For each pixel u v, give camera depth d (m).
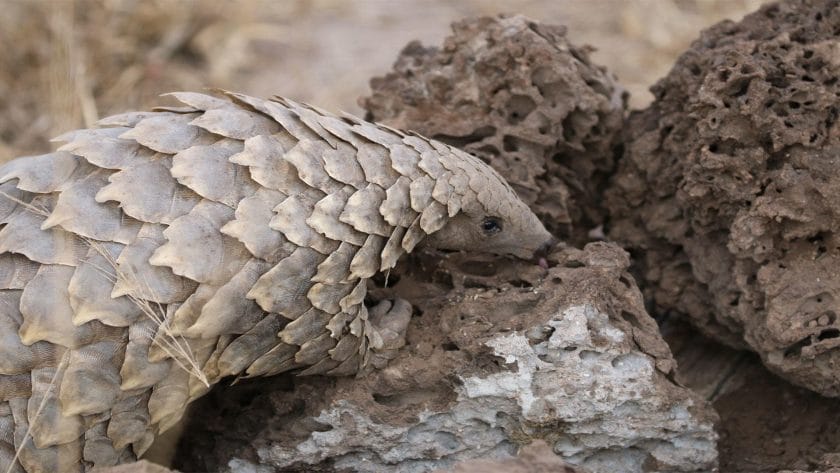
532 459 4.94
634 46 13.59
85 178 5.33
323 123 5.74
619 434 6.19
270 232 5.35
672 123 7.28
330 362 5.97
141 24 13.52
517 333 6.07
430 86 7.46
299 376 6.21
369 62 13.65
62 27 12.52
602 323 6.14
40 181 5.34
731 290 6.80
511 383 6.07
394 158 5.83
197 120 5.52
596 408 6.10
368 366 6.17
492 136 7.24
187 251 5.18
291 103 5.84
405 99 7.55
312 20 14.70
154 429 5.60
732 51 6.59
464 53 7.42
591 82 7.48
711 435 6.23
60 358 5.12
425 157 5.96
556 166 7.52
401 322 6.29
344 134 5.76
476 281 6.66
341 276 5.63
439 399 6.19
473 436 6.23
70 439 5.28
